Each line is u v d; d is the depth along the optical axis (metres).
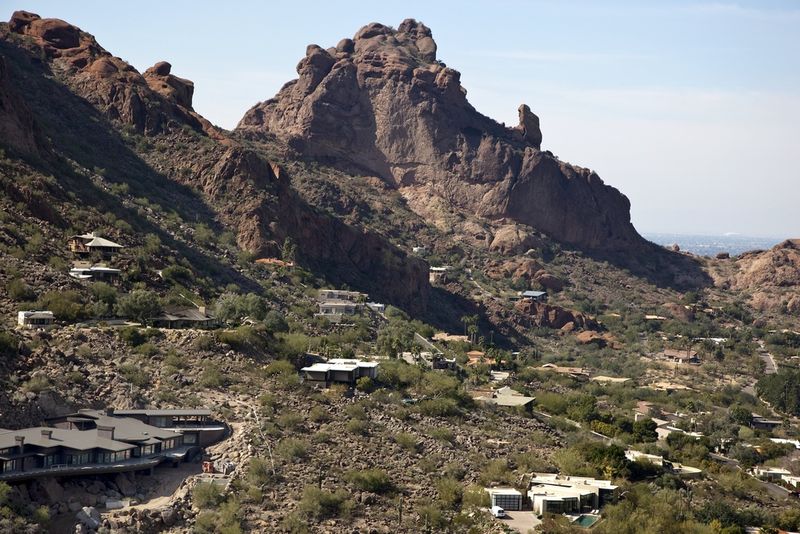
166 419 155.62
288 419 166.00
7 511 126.56
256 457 152.25
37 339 168.00
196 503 139.38
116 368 168.62
